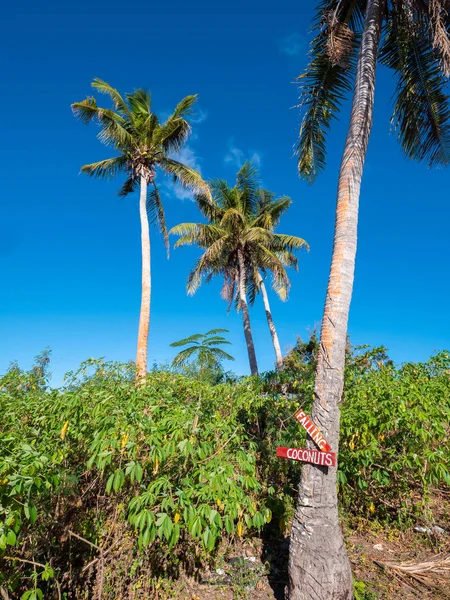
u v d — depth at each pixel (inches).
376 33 179.8
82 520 126.0
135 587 119.4
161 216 554.6
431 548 157.6
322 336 137.3
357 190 152.9
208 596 125.7
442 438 169.9
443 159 223.8
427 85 217.5
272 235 620.7
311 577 112.3
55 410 133.9
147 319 445.7
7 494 78.7
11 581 91.4
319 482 121.6
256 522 121.3
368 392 185.9
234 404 196.5
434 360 229.3
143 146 501.4
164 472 123.0
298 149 237.9
